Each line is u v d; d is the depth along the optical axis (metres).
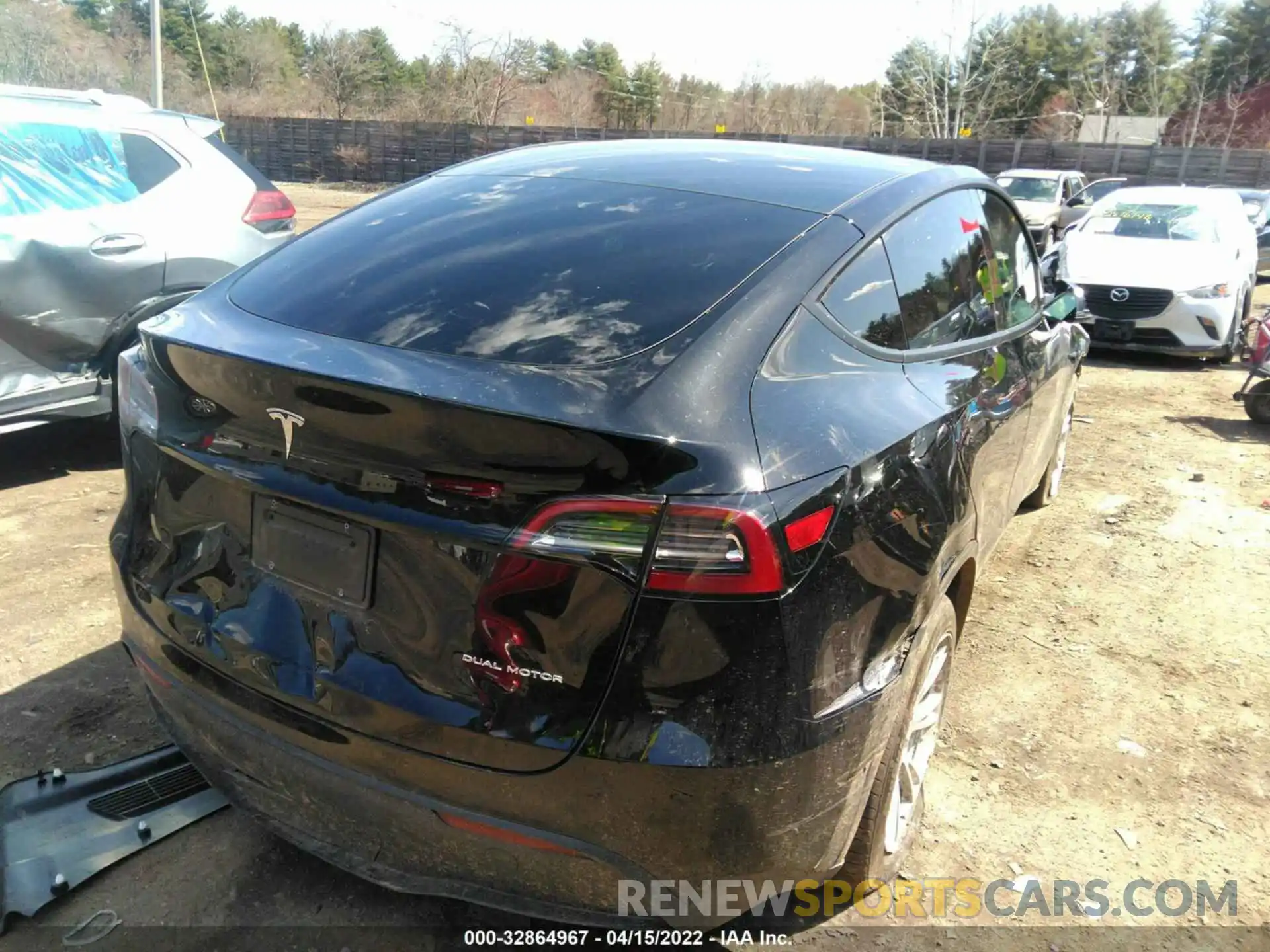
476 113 48.62
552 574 1.80
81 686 3.27
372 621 1.98
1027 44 59.69
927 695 2.63
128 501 2.50
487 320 2.18
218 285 2.64
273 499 2.08
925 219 2.96
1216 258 9.37
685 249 2.40
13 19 32.28
